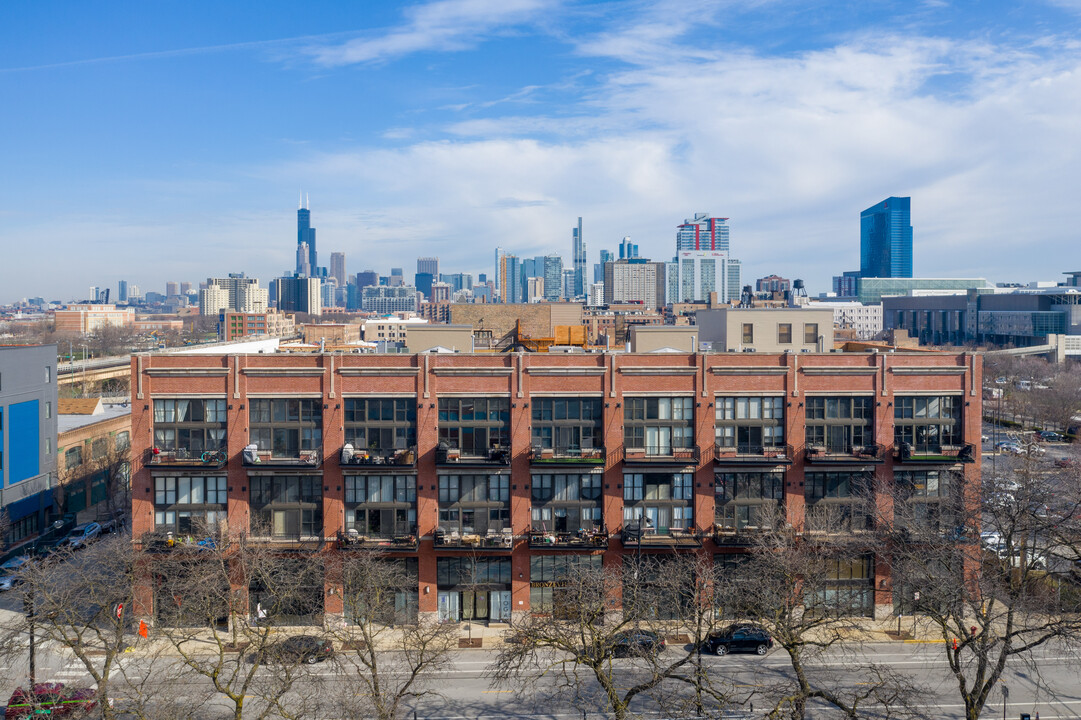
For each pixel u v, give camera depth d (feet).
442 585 171.01
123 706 133.39
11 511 225.56
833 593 170.91
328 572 163.84
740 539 166.30
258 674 147.02
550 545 166.30
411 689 143.02
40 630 148.25
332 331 629.92
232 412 167.12
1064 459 279.28
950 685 145.89
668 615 173.37
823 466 170.09
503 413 169.37
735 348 227.40
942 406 173.27
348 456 164.66
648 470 170.19
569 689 144.25
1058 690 143.64
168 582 161.17
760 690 125.90
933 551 157.28
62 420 294.46
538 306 319.47
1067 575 160.35
